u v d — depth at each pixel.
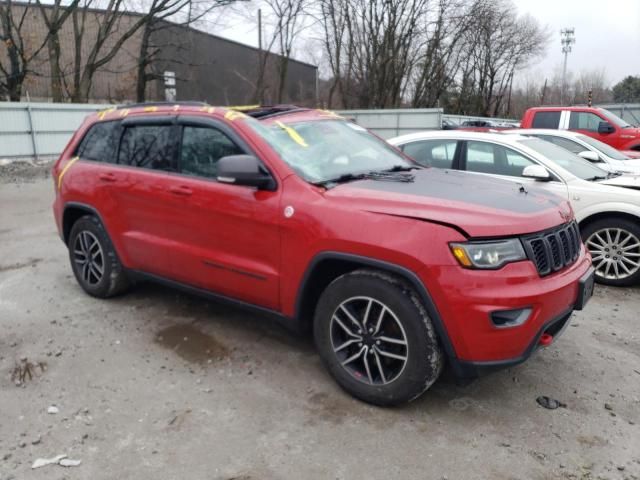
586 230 5.84
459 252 2.88
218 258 3.88
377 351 3.23
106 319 4.64
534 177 5.95
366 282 3.18
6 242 7.45
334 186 3.49
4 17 24.23
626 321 4.75
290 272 3.48
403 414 3.24
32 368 3.79
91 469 2.76
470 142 6.62
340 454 2.88
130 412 3.26
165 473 2.74
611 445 2.97
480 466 2.79
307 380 3.64
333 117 4.58
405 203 3.15
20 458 2.84
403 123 27.45
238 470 2.76
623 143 11.64
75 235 5.13
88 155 5.02
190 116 4.17
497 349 2.91
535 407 3.34
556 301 3.05
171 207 4.14
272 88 39.16
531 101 72.62
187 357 3.96
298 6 34.62
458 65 46.84
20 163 19.16
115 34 32.56
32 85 30.30
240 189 3.72
